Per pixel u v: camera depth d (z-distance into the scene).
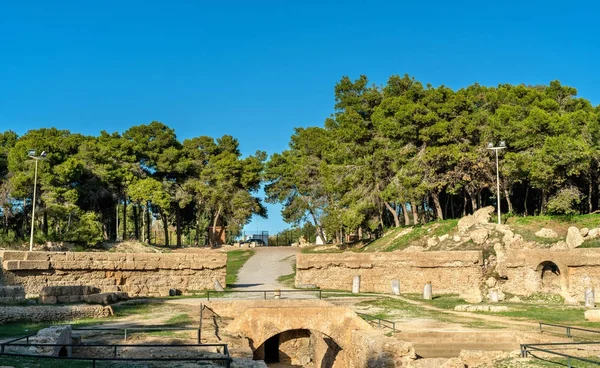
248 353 21.62
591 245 40.69
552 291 38.94
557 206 45.81
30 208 60.97
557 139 45.72
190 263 40.84
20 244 52.88
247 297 37.06
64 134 72.38
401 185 53.06
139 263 39.28
